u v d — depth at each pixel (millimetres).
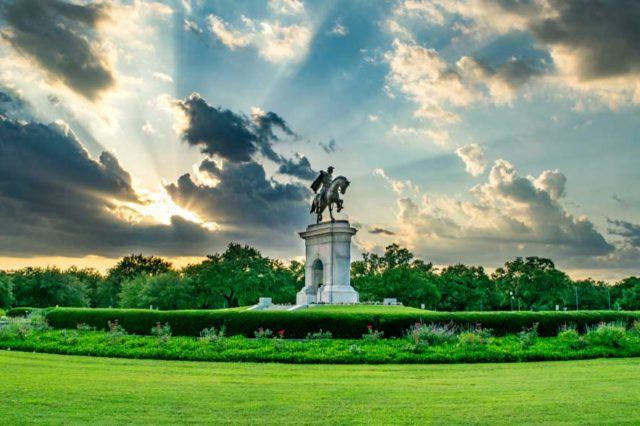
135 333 46094
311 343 39094
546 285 133750
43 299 127125
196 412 18453
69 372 27875
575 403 20234
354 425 16953
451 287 131125
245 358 35281
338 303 63562
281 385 24188
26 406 18953
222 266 117688
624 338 40875
